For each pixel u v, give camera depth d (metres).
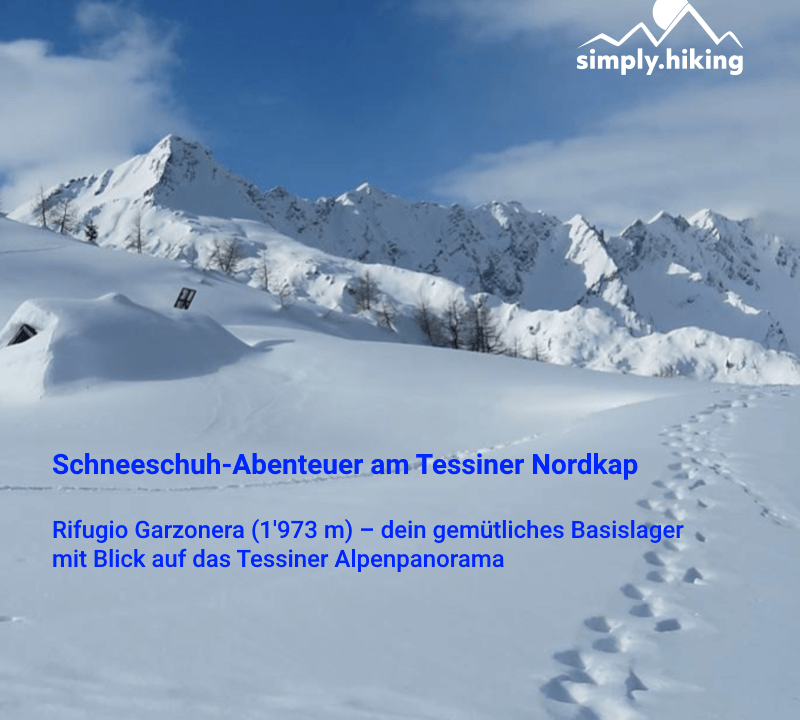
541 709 5.99
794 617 8.09
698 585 9.01
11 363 37.34
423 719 5.75
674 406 23.03
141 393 35.53
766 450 16.33
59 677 6.09
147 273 115.50
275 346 46.91
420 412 35.38
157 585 8.59
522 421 34.09
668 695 6.37
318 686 6.19
